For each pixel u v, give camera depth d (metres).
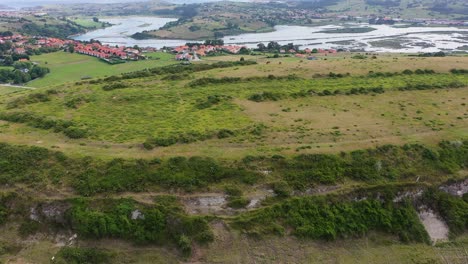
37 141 56.50
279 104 71.38
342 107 69.81
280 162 50.50
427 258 43.16
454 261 43.16
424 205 48.44
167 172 48.72
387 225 45.59
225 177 48.34
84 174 48.75
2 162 51.38
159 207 44.97
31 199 46.59
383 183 49.03
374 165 51.06
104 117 65.50
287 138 56.41
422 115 66.19
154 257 41.97
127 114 66.81
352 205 46.97
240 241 42.78
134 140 55.91
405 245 44.53
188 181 47.59
